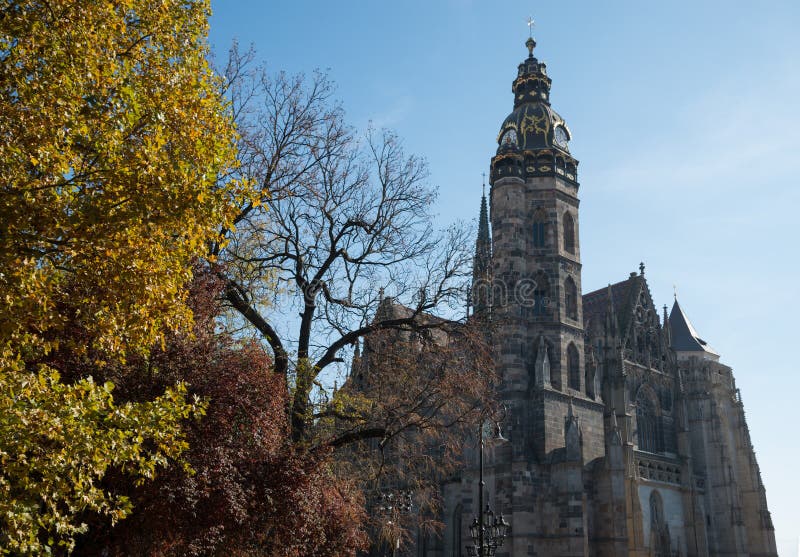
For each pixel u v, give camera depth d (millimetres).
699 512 82125
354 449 42125
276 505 26312
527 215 77438
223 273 30797
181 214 17750
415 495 58750
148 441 22094
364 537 37094
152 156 17703
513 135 79438
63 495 16281
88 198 17203
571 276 76812
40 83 16797
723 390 98188
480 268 52094
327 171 36250
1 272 16125
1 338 16078
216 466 23719
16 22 16703
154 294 18203
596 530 69750
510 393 69375
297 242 35406
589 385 75250
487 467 69250
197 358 25578
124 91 17766
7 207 16141
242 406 25719
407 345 37719
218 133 20875
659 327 89125
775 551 92188
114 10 19484
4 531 15188
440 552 73750
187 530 24109
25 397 15867
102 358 22547
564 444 69562
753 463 95375
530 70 83250
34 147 16641
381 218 36906
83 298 18594
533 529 65500
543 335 72875
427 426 36625
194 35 21422
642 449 81875
